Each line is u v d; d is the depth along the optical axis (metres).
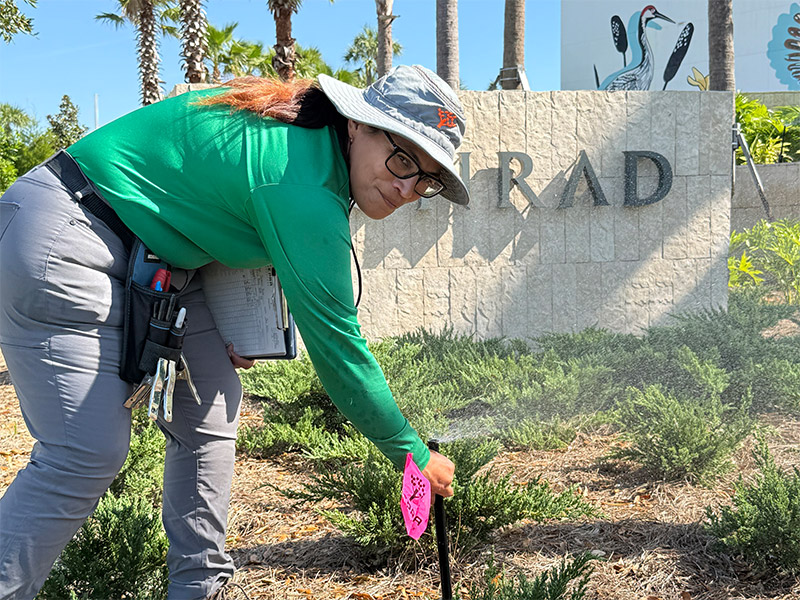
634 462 4.24
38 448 1.90
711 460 3.89
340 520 3.01
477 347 6.38
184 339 2.20
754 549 2.87
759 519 2.87
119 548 2.55
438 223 7.21
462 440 3.35
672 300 7.73
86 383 1.88
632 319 7.66
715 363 5.27
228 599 2.39
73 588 2.49
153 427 4.04
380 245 7.12
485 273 7.34
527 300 7.43
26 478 1.86
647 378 5.39
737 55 30.25
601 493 3.82
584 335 6.49
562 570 2.16
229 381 2.29
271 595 2.78
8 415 5.69
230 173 1.82
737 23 30.16
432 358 5.73
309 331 1.78
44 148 26.33
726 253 7.80
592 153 7.47
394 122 1.79
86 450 1.87
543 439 4.54
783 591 2.74
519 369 5.16
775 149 15.03
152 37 16.69
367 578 2.92
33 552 1.84
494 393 4.90
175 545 2.24
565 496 3.13
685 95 7.61
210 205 1.89
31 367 1.86
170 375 1.95
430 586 2.84
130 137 1.92
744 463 4.12
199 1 13.27
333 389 1.84
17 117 26.34
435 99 1.82
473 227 7.29
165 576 2.55
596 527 3.35
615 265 7.60
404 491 1.84
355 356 1.80
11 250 1.83
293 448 4.81
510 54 10.37
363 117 1.77
